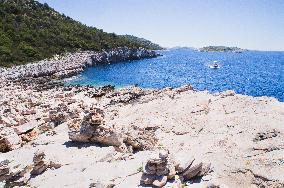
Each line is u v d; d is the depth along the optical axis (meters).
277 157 20.88
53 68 106.44
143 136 25.41
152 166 16.77
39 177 19.16
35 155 19.64
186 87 45.16
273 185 18.64
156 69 136.50
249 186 18.72
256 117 28.45
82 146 22.77
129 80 96.50
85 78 99.06
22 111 37.88
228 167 19.91
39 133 29.34
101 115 23.91
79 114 33.03
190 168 17.14
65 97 49.97
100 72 118.50
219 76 111.75
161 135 28.02
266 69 146.88
